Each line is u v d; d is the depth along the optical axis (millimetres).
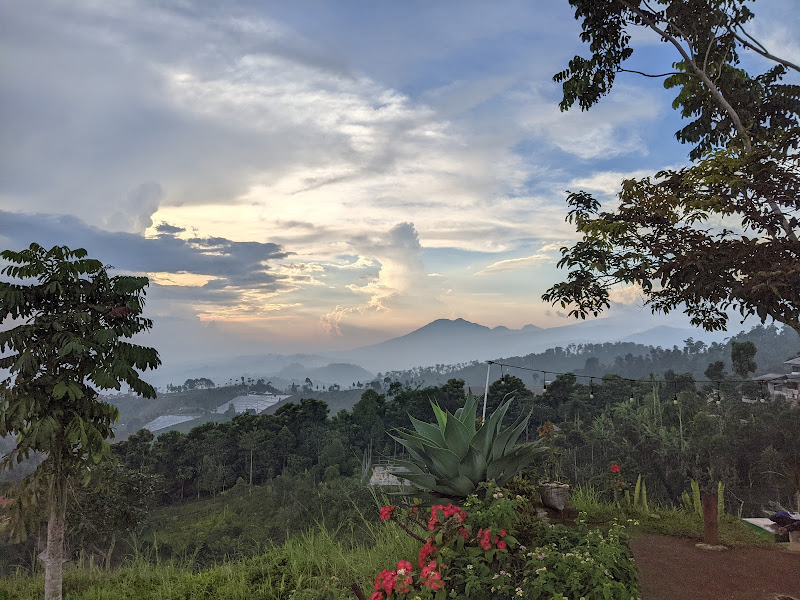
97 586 9875
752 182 6688
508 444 6914
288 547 9102
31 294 8461
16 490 8531
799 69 9586
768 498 37562
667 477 40938
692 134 11188
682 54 9992
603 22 10945
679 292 7832
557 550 5195
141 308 9039
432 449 6512
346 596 6219
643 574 5793
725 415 44969
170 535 60469
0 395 8062
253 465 100625
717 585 5445
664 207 7250
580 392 81500
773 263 6355
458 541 5199
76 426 8234
